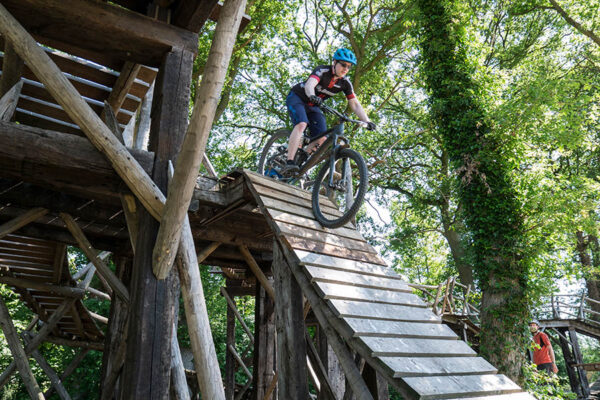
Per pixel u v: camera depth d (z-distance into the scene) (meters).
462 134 10.66
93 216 4.86
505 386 3.06
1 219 5.21
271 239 6.51
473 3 14.70
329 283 3.45
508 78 11.60
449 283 12.86
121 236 5.77
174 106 3.35
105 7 3.29
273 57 19.00
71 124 5.54
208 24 15.95
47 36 3.33
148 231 3.02
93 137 2.97
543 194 9.48
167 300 2.94
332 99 17.97
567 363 13.49
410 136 17.97
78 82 4.88
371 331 3.04
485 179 9.89
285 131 5.84
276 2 16.72
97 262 4.79
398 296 3.81
